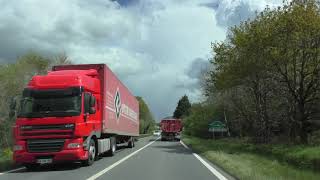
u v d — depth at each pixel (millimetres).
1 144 50125
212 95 65312
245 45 37312
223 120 71188
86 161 22453
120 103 33750
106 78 26344
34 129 20859
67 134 20844
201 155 32312
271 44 35188
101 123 25609
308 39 34156
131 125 42531
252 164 22688
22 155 20734
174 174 18484
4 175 18469
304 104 37125
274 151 31266
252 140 51625
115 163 24172
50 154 20750
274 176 16062
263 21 36438
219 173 18984
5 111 51562
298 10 33562
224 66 42656
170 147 46531
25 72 58375
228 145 45125
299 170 19719
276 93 40719
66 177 17344
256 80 42094
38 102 21141
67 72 22719
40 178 17125
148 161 25844
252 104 50375
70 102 21156
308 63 35188
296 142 36219
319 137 40938
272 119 45625
